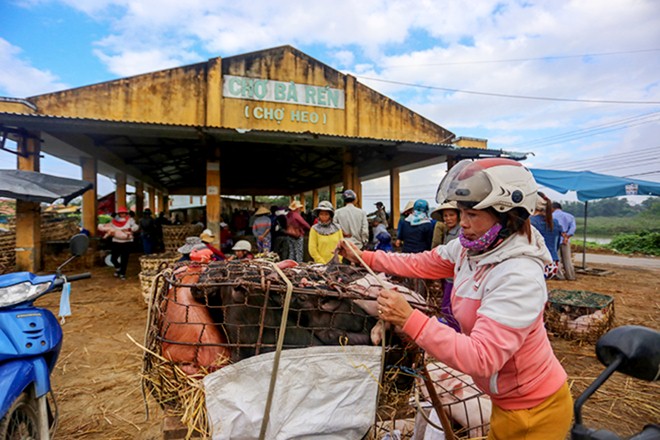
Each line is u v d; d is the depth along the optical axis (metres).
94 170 11.69
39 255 9.09
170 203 30.12
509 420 1.46
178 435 1.55
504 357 1.26
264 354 1.45
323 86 11.84
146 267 6.52
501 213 1.35
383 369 1.64
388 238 6.29
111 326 5.38
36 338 2.21
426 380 1.78
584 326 4.89
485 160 1.46
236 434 1.41
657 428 1.01
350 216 5.72
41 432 2.22
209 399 1.40
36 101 9.61
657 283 9.38
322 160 16.03
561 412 1.45
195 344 1.49
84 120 7.37
